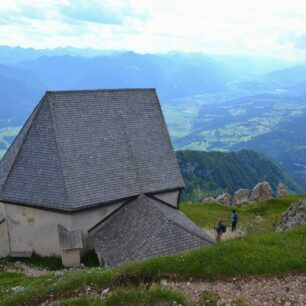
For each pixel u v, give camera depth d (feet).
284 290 60.23
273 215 192.03
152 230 105.91
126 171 126.72
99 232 116.06
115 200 120.47
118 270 66.64
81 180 117.80
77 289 63.41
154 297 54.95
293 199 216.54
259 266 65.67
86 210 116.37
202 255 68.69
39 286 71.20
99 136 127.24
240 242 75.00
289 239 78.13
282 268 65.62
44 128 122.93
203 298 57.31
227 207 213.05
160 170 133.49
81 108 128.57
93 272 70.23
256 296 58.44
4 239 123.34
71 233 114.42
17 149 126.52
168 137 141.18
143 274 64.59
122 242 107.04
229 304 55.72
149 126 138.92
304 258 68.64
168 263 66.33
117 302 55.01
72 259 113.19
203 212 193.36
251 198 238.27
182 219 120.37
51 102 124.67
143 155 132.36
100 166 122.83
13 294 68.54
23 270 113.50
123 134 131.95
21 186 119.85
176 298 54.75
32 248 121.90
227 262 66.39
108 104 134.21
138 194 125.49
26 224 120.88
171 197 135.44
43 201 115.65
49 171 118.21
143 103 141.79
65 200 113.39
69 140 121.70
